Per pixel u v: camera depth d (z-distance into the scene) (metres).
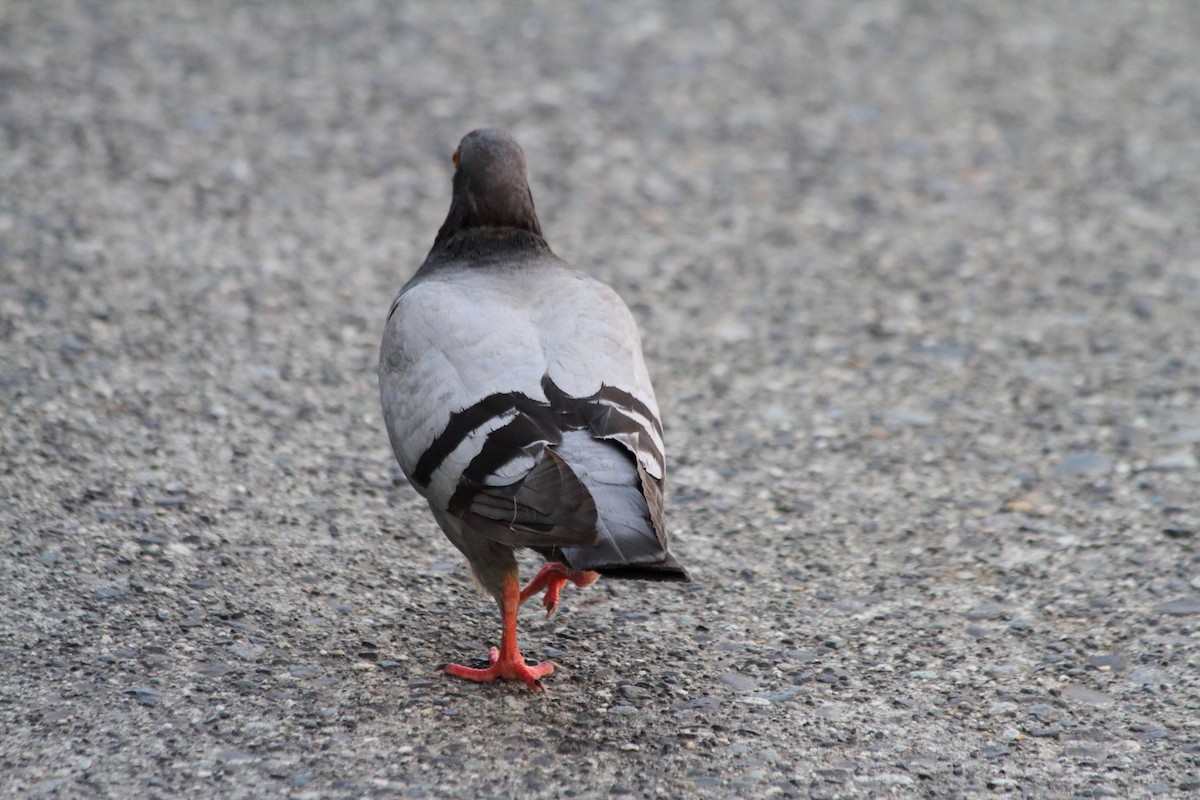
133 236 14.36
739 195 16.64
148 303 12.95
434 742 7.34
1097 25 22.78
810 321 13.67
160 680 7.75
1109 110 19.41
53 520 9.34
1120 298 14.16
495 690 7.92
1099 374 12.52
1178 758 7.36
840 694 8.00
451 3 22.67
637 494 7.02
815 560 9.60
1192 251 15.30
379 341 12.78
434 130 17.88
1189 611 8.82
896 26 22.52
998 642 8.57
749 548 9.77
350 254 14.56
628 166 17.27
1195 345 13.07
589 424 7.28
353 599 8.85
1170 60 21.28
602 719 7.66
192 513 9.66
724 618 8.88
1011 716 7.78
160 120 17.44
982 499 10.43
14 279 13.08
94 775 6.87
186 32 20.61
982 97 19.77
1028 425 11.62
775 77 20.22
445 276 8.51
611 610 8.98
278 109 18.12
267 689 7.75
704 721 7.68
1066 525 10.01
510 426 7.26
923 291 14.34
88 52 19.41
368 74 19.53
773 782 7.10
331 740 7.30
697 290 14.29
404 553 9.50
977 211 16.36
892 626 8.77
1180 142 18.38
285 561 9.22
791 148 17.97
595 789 6.98
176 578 8.85
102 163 16.08
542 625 8.77
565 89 19.42
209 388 11.57
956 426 11.62
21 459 10.08
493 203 8.78
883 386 12.35
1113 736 7.58
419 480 7.73
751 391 12.24
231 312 13.01
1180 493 10.38
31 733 7.18
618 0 23.19
